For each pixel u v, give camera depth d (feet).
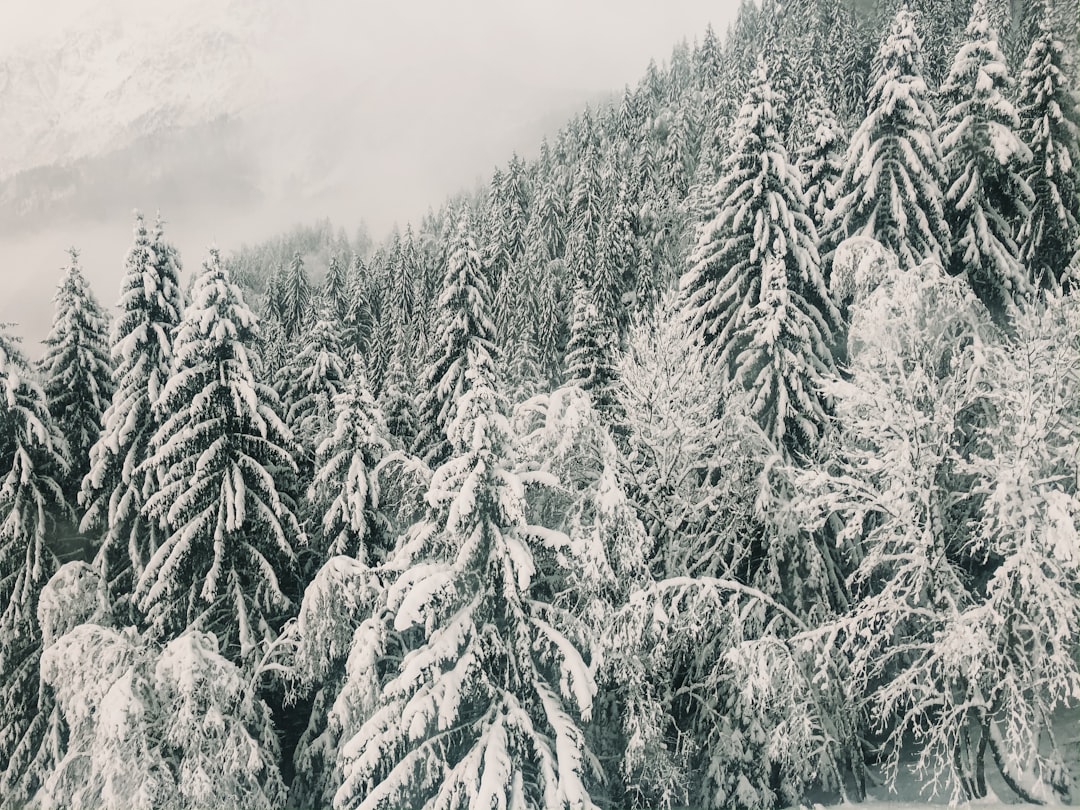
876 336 56.03
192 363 68.03
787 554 60.23
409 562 47.39
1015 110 78.33
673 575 58.65
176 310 76.54
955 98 79.41
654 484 60.64
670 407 60.70
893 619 51.11
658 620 49.19
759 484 59.11
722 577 59.62
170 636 66.18
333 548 65.67
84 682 51.44
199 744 48.75
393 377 98.32
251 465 66.33
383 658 54.95
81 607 63.82
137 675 49.80
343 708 50.34
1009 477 46.29
